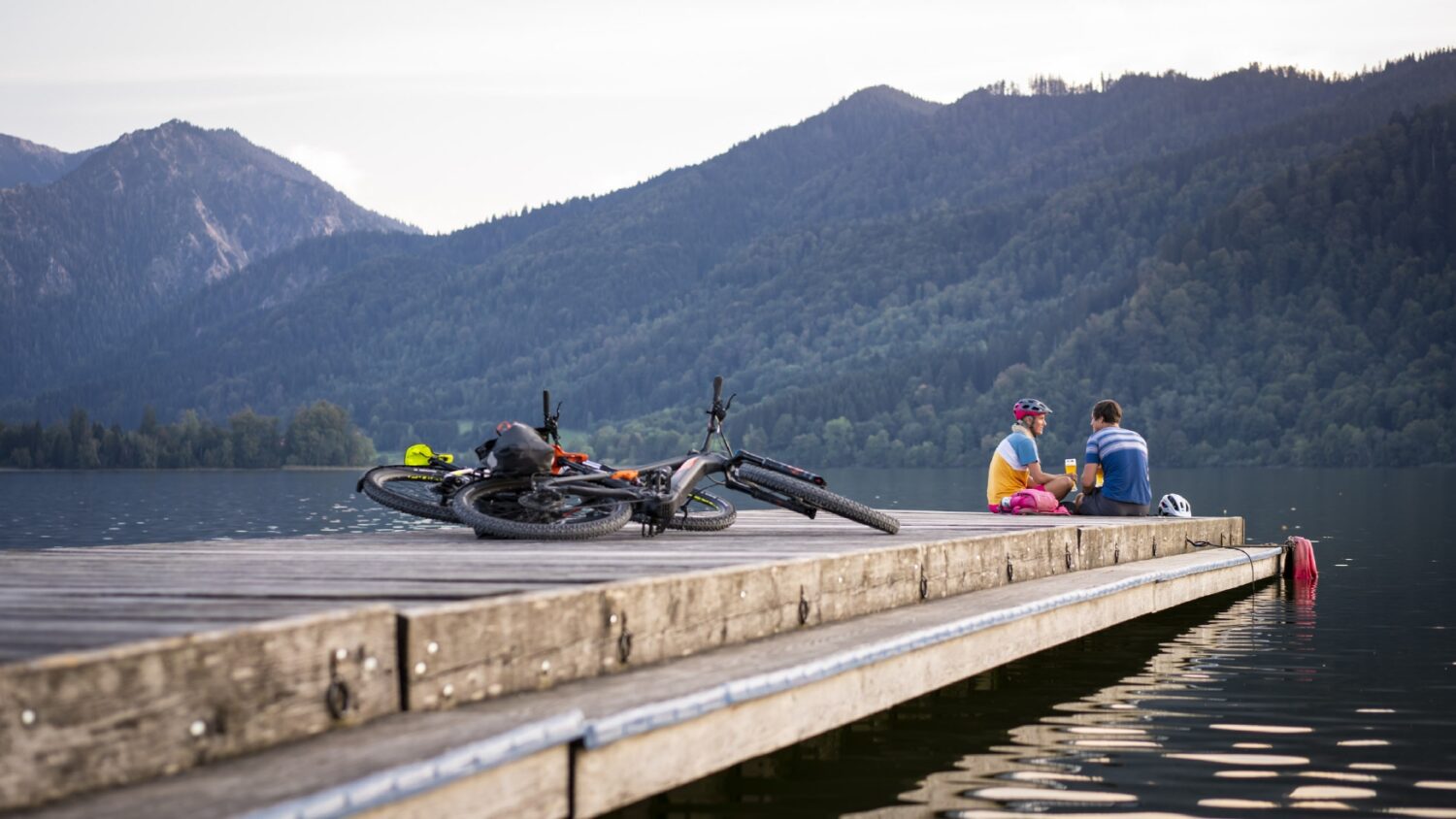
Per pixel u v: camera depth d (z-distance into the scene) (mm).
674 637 5016
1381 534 29484
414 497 9195
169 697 3027
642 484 8711
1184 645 9828
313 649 3434
